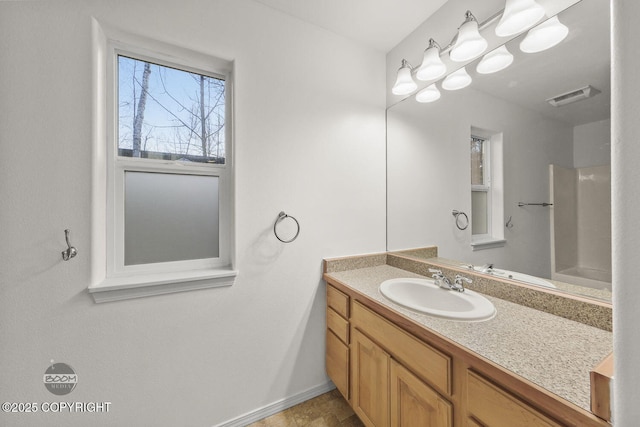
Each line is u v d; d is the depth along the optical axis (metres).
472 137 1.31
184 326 1.21
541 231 1.05
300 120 1.50
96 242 1.05
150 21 1.12
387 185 1.83
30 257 0.95
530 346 0.76
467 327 0.88
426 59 1.34
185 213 1.32
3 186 0.92
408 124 1.67
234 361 1.33
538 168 1.06
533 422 0.60
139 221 1.22
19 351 0.94
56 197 0.98
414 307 1.03
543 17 0.99
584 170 0.93
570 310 0.93
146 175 1.23
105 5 1.04
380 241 1.81
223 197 1.39
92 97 1.03
